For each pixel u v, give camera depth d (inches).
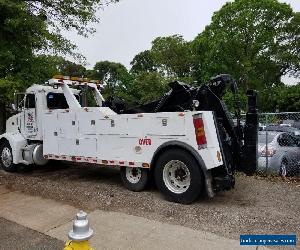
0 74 458.9
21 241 186.9
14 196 276.2
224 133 267.0
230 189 271.9
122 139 280.4
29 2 485.4
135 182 283.7
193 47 1793.8
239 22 1572.3
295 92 1758.1
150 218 220.2
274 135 388.5
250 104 273.0
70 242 102.2
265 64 1716.3
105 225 208.4
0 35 464.1
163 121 257.0
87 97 363.9
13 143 366.6
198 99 273.6
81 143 308.0
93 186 304.0
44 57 503.5
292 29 1802.4
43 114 341.1
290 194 277.6
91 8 514.3
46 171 379.6
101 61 1685.5
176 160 250.2
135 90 1288.1
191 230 199.3
